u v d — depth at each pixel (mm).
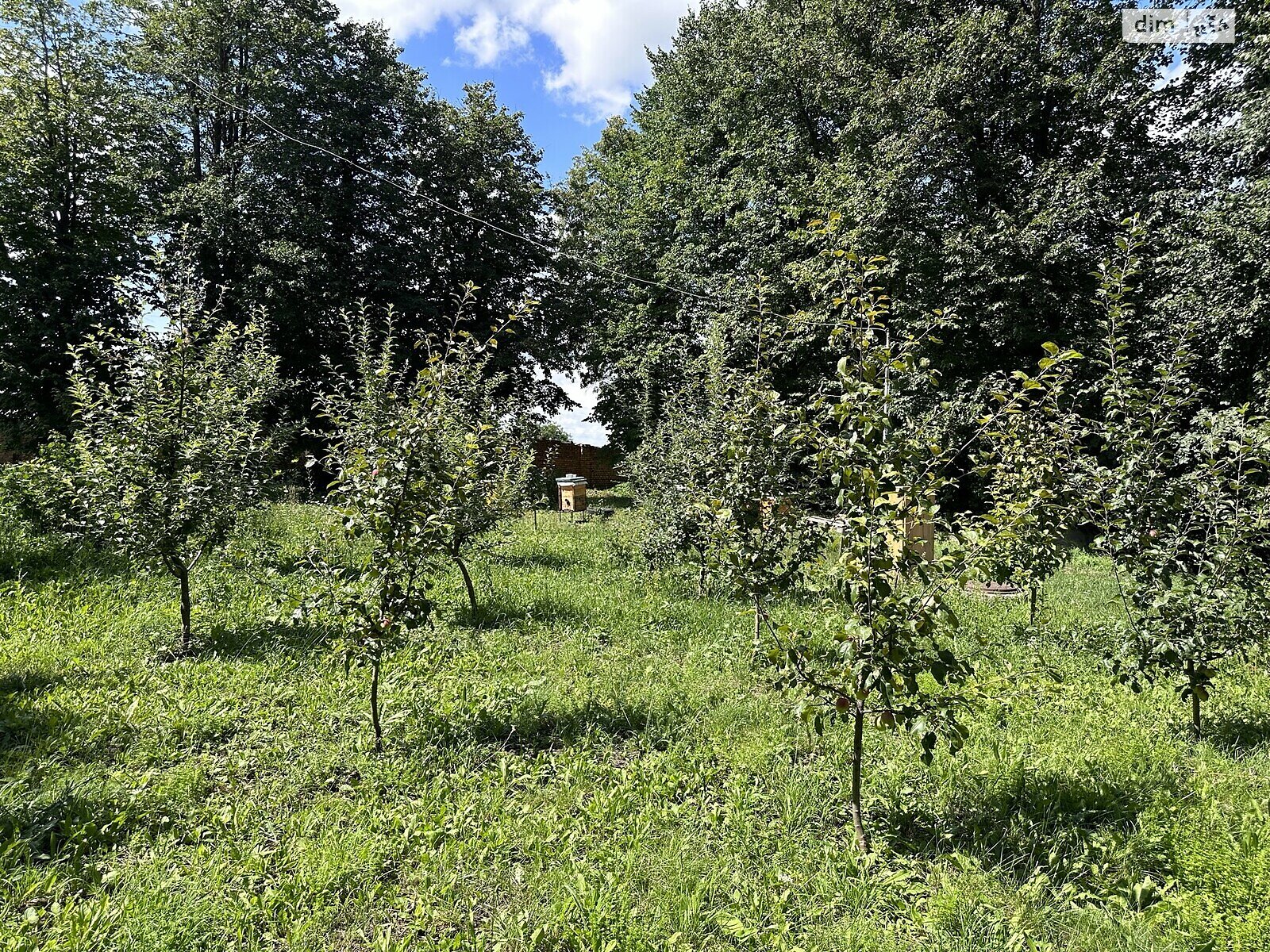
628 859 3178
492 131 22062
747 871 3150
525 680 5363
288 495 12961
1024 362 14906
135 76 18625
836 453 3320
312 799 3715
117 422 5969
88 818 3379
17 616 6020
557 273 23625
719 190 18828
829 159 17500
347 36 20391
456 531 6902
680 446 7855
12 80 16797
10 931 2582
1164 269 12477
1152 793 3680
